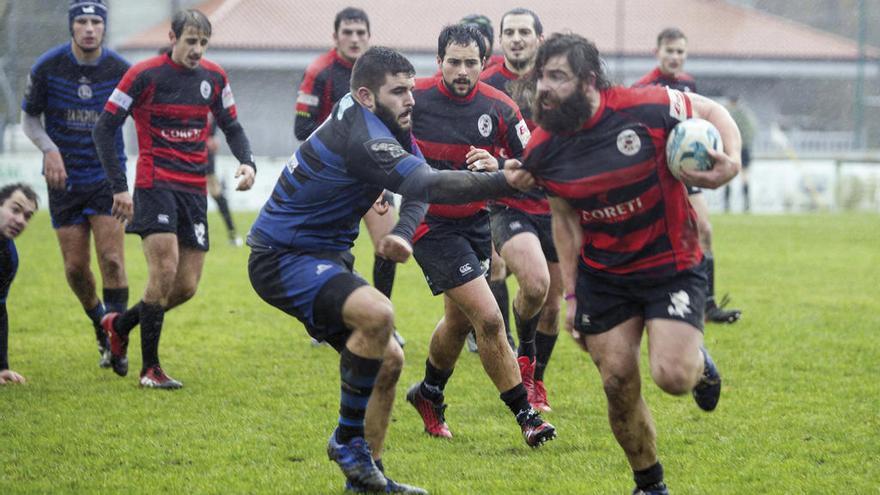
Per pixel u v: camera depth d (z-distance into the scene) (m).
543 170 16.61
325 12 123.38
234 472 19.64
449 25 23.70
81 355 30.88
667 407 24.67
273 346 32.56
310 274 17.84
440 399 22.62
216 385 27.16
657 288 16.75
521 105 25.59
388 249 17.17
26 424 22.95
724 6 136.50
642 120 16.17
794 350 31.72
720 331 35.03
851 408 24.59
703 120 16.16
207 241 27.86
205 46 26.69
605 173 16.17
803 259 56.22
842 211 92.81
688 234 16.78
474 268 21.83
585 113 15.88
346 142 17.50
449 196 17.00
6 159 79.50
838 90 142.50
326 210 18.05
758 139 121.19
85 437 22.00
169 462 20.34
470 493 18.38
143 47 117.31
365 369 17.45
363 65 17.69
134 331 34.78
